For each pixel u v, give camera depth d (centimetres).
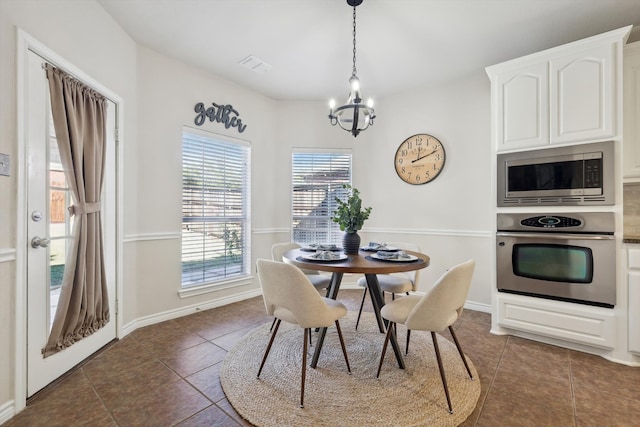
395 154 369
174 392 165
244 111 348
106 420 142
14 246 149
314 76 322
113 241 229
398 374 182
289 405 152
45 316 168
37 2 161
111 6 212
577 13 218
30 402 155
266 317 286
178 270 289
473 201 316
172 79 283
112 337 228
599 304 206
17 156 150
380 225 380
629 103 223
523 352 215
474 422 142
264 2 209
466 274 158
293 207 393
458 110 327
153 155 269
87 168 192
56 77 171
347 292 380
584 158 211
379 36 249
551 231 224
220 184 329
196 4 211
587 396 162
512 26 234
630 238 199
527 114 234
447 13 219
